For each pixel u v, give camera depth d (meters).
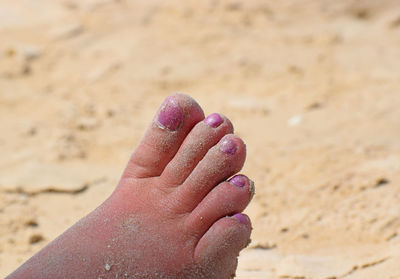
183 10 8.13
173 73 6.50
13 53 6.99
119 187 2.36
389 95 5.67
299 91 5.95
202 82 6.29
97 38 7.41
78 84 6.33
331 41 7.31
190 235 2.22
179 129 2.33
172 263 2.16
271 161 4.39
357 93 5.81
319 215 3.54
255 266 2.97
